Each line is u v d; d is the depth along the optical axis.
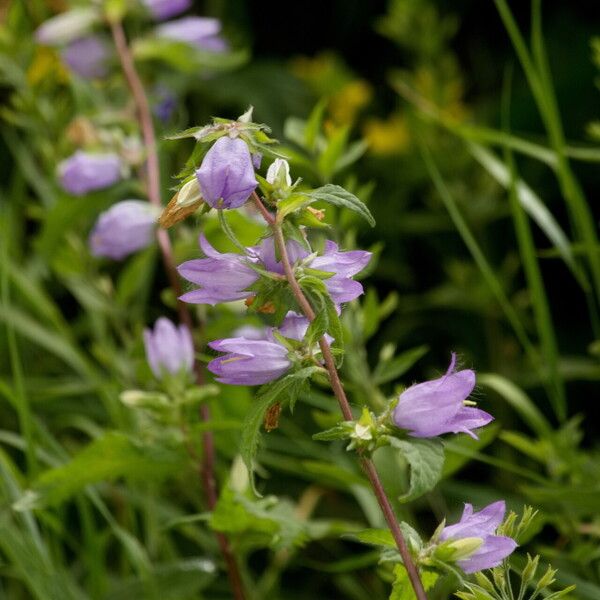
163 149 1.53
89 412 1.74
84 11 1.57
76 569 1.61
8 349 1.79
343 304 1.10
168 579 1.35
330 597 1.80
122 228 1.44
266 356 1.01
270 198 0.99
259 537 1.30
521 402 1.43
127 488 1.56
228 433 1.41
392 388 2.07
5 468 1.34
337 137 1.41
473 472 1.96
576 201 1.44
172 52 1.59
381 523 1.40
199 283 1.01
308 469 1.40
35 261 1.84
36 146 1.82
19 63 1.78
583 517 1.45
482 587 1.05
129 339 1.60
